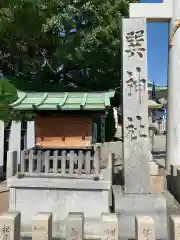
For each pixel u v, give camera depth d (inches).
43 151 277.3
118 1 439.2
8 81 384.2
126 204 261.3
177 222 164.2
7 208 300.4
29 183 267.6
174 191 373.1
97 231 256.8
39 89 379.9
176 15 381.4
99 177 267.6
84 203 265.7
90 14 411.5
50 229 180.5
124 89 275.9
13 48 450.6
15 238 172.1
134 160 272.5
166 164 410.0
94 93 288.2
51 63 479.8
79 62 453.7
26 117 405.1
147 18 384.2
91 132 275.9
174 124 395.5
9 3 397.4
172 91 397.4
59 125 278.1
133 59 275.3
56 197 268.5
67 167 283.4
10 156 278.1
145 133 273.4
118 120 981.2
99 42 419.2
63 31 431.5
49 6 405.4
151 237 167.9
